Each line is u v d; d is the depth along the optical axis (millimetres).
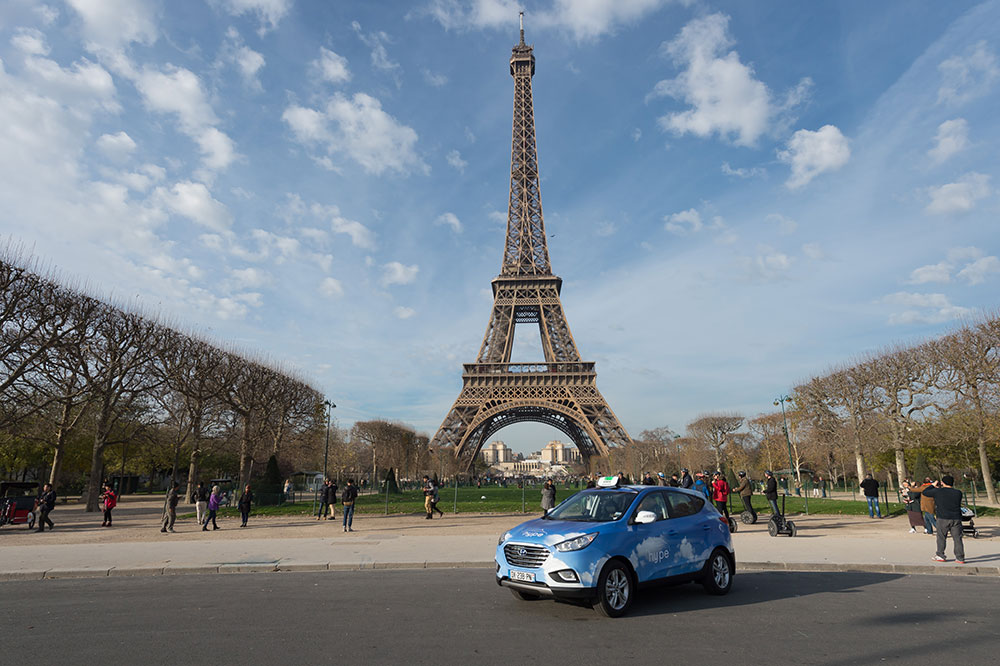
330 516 46125
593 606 13656
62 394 59031
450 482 103750
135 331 59500
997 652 10797
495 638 11789
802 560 22094
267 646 11180
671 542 15367
